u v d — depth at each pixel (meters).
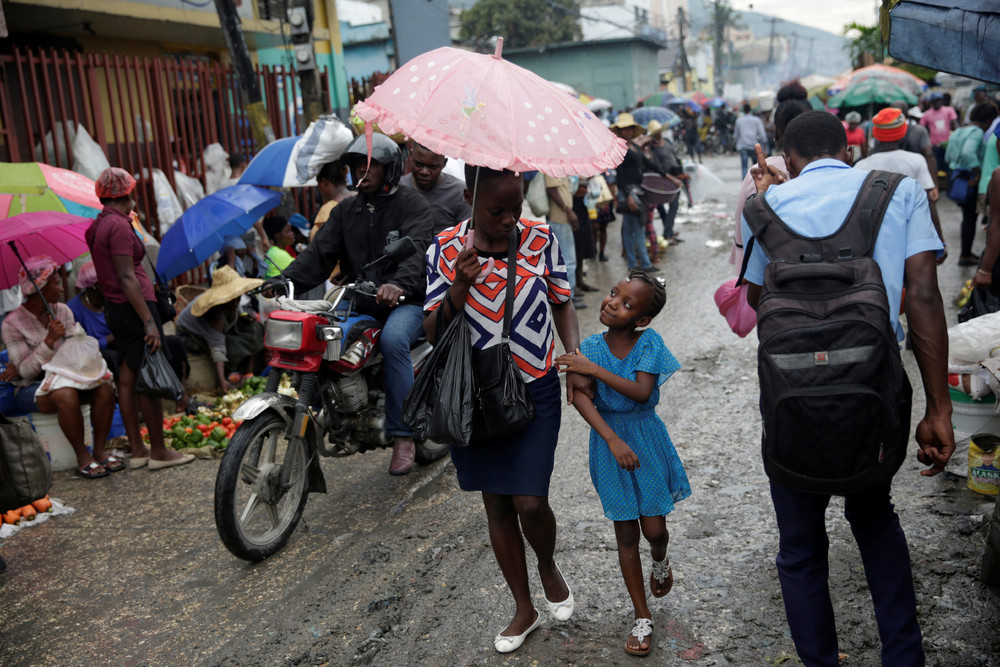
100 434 5.61
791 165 3.00
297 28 10.01
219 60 11.62
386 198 4.76
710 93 81.44
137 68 8.09
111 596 3.90
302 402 4.27
